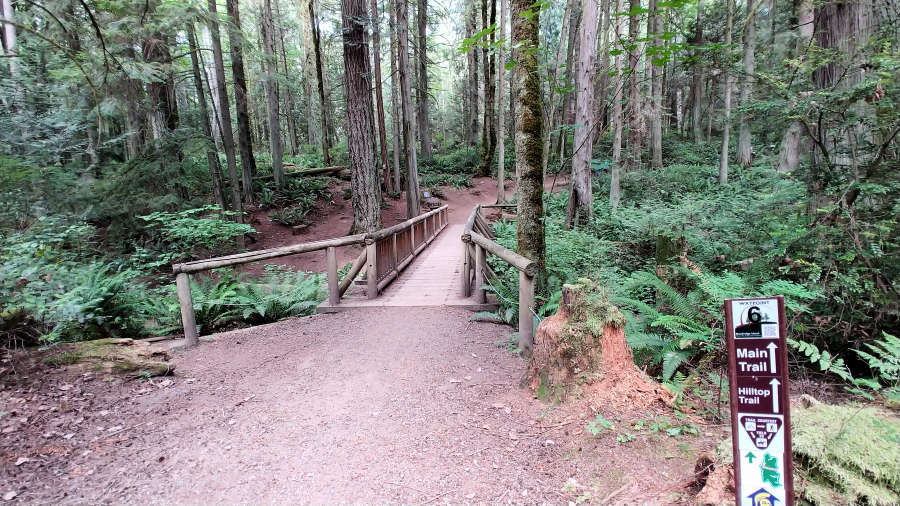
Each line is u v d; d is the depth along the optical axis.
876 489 1.88
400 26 16.39
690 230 6.87
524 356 4.24
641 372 3.28
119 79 9.56
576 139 10.02
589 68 9.73
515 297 5.73
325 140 25.52
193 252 11.00
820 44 4.64
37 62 9.67
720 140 21.92
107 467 2.78
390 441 2.99
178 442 3.07
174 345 5.07
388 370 4.21
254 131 37.69
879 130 3.68
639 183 15.01
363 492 2.47
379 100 20.73
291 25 29.78
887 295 3.53
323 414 3.42
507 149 29.92
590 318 3.21
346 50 13.05
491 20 24.33
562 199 15.04
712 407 3.04
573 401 3.14
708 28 15.98
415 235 10.96
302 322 5.88
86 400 3.64
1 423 3.17
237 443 3.04
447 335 5.09
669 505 2.12
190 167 12.30
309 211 18.59
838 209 3.82
